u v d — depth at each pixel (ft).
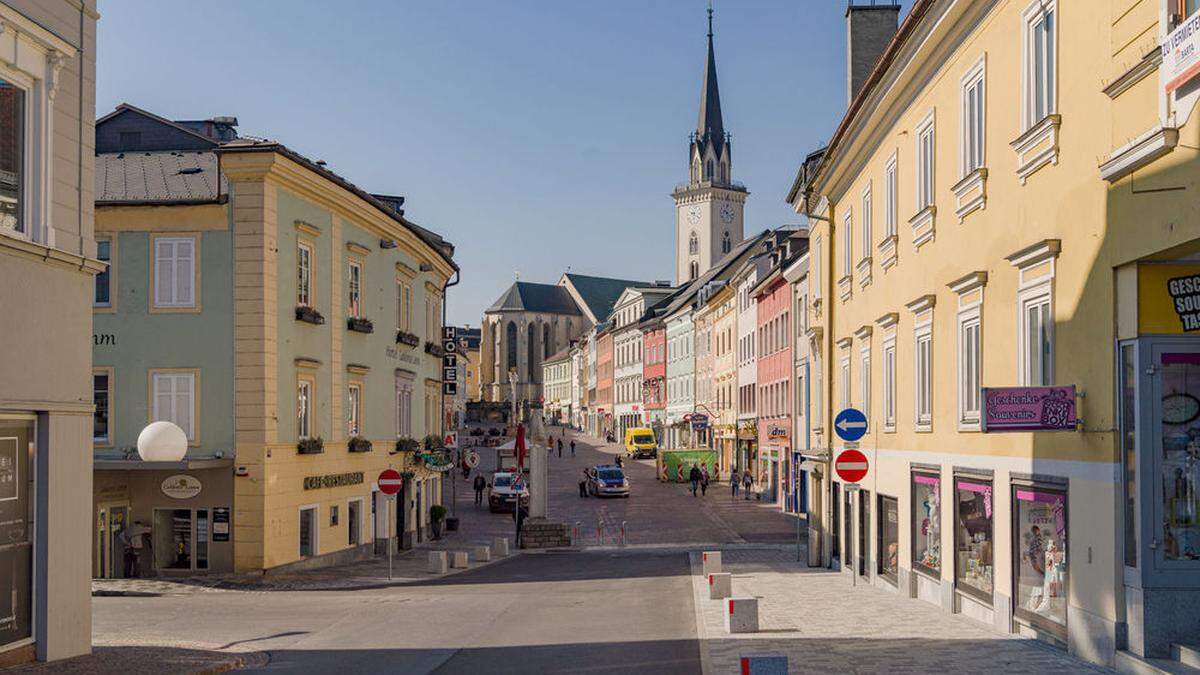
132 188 105.19
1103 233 42.55
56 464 49.47
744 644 52.75
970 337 60.80
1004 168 54.44
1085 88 44.32
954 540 63.36
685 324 321.11
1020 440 52.06
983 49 57.77
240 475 99.40
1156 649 39.81
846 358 100.53
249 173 100.42
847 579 93.76
